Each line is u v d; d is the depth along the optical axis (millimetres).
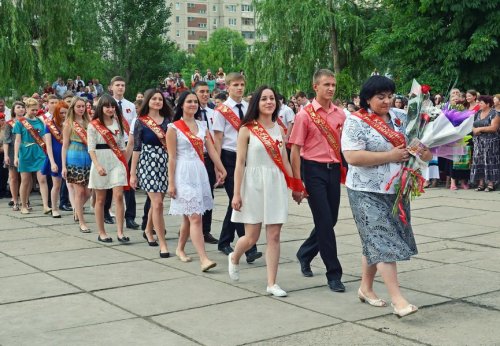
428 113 4906
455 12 18453
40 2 25562
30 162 10977
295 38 26594
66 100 10469
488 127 12625
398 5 20344
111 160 8312
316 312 5277
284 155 5965
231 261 6297
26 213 11086
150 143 7555
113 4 42906
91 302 5664
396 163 5051
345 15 25641
